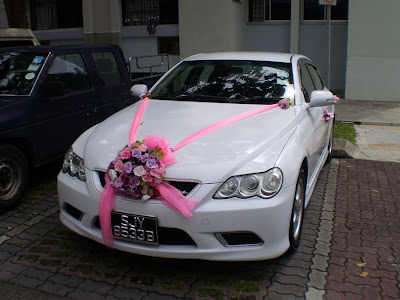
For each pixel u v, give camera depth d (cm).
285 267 336
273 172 304
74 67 535
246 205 292
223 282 316
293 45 1209
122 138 345
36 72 485
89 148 340
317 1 1211
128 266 337
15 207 447
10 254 354
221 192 293
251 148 317
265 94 426
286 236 316
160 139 311
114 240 313
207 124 359
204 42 1148
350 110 1002
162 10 1201
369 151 697
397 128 844
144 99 447
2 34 666
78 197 325
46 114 476
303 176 366
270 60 473
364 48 1093
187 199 290
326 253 360
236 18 1177
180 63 505
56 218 424
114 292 303
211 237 294
